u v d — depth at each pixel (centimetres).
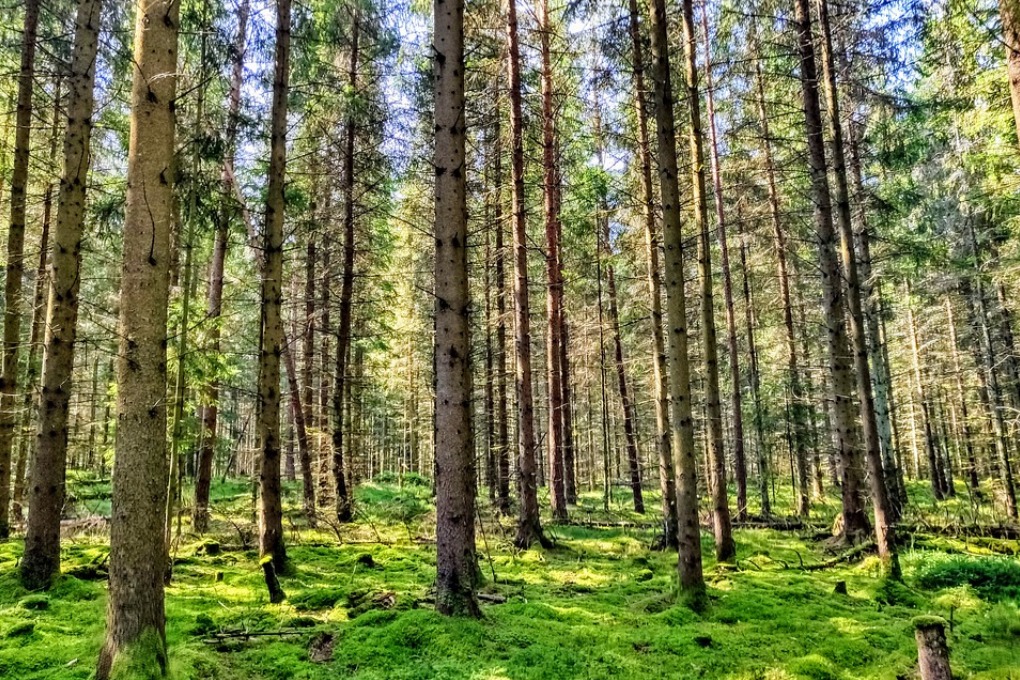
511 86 1285
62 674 495
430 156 1526
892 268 1928
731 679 554
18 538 1038
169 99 527
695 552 780
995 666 582
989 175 1313
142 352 495
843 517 1262
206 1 1002
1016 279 1591
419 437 3381
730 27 1339
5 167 1042
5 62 1082
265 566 747
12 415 1029
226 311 1714
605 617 714
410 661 539
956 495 2378
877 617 741
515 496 2116
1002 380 2023
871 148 1388
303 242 1656
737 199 1770
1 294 1385
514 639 602
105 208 1029
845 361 1263
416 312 2345
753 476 2847
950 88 1280
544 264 1819
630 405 2462
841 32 1120
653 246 1266
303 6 1172
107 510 1466
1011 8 598
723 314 2309
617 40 1211
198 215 1024
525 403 1249
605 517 1781
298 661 543
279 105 998
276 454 950
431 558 1088
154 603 483
